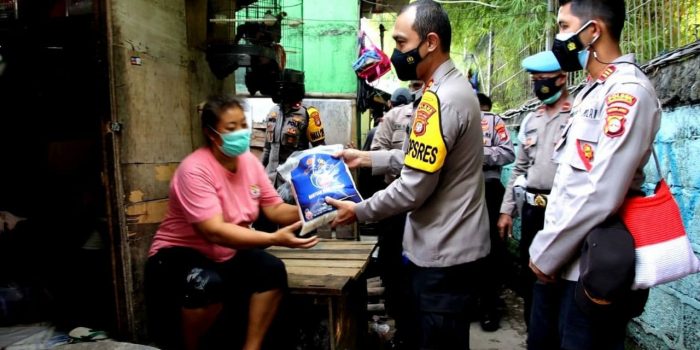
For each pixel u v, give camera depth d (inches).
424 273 77.3
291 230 79.8
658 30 112.0
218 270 84.0
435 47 75.2
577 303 60.3
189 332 82.0
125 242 85.0
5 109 104.6
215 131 82.5
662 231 58.5
